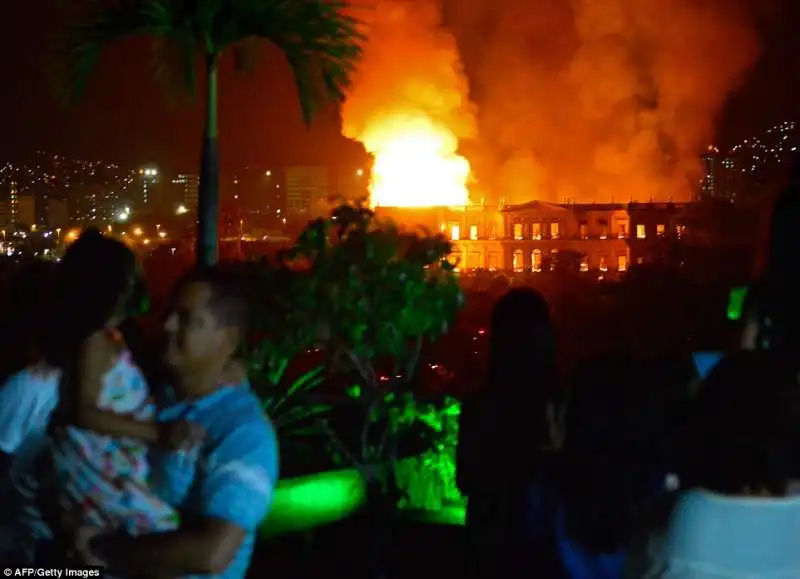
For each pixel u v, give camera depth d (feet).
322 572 18.26
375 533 17.58
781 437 7.90
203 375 9.23
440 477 21.95
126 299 10.02
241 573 9.02
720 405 8.16
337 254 16.57
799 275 9.52
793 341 9.36
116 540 8.79
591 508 11.14
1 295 11.57
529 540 11.36
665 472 11.10
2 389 10.90
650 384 11.68
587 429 11.48
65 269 9.84
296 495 22.50
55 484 9.32
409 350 17.61
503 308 11.83
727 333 11.60
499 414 11.73
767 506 7.83
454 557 18.49
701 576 7.92
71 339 9.60
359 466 17.79
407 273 16.62
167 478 9.01
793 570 7.82
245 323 9.41
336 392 28.02
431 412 21.65
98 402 9.38
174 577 8.57
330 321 16.65
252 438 8.90
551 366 11.76
